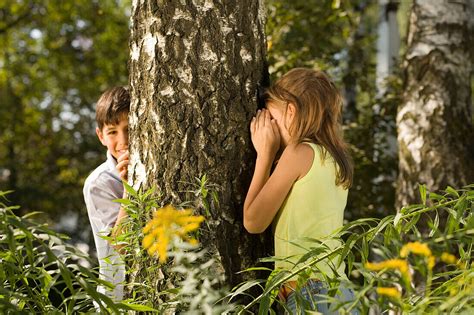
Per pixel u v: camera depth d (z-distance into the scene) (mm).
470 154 5262
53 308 2332
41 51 13984
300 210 2846
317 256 2682
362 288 2068
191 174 2842
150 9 2902
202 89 2867
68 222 13969
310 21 6867
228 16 2920
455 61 5414
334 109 2996
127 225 2744
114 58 13805
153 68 2881
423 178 5219
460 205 2447
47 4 13523
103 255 3236
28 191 13156
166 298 2730
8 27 13727
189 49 2871
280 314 2855
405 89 5500
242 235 2895
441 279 4582
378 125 6984
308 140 2922
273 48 6672
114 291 3037
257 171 2857
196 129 2855
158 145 2859
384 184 6688
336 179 2922
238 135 2904
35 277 2301
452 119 5305
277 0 6934
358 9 9133
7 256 2342
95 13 13578
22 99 14078
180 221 2166
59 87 13867
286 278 2432
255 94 2965
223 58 2896
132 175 2941
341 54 7418
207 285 2402
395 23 9172
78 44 13945
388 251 2109
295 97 2947
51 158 14047
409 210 2469
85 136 14055
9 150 14016
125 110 3406
